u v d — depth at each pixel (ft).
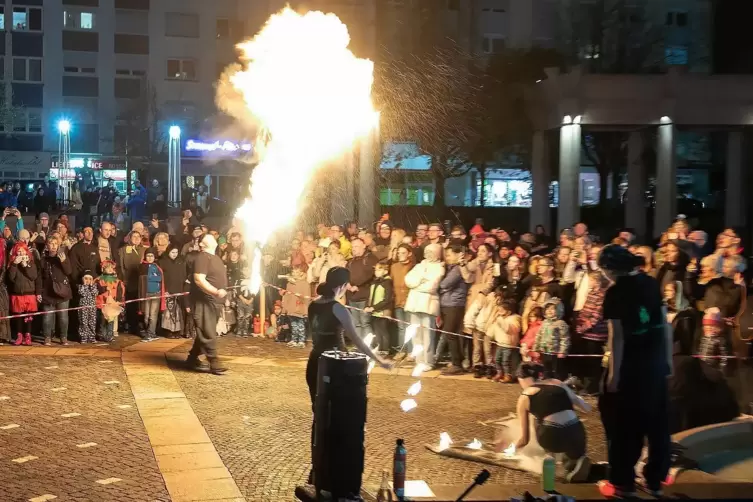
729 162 87.35
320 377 20.86
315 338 22.71
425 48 113.29
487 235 48.44
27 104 163.02
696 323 31.19
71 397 32.96
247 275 49.55
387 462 25.36
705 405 27.32
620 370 20.45
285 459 25.29
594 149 123.24
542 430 23.77
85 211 105.19
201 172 156.97
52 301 45.34
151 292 47.75
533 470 24.22
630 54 130.21
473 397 34.73
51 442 26.66
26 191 120.78
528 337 36.52
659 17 148.97
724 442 25.26
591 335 35.53
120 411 30.89
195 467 24.29
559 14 141.90
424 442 27.71
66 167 160.86
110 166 162.71
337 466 20.62
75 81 163.73
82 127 163.84
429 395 35.06
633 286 20.34
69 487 22.29
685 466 23.16
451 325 40.19
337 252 45.80
